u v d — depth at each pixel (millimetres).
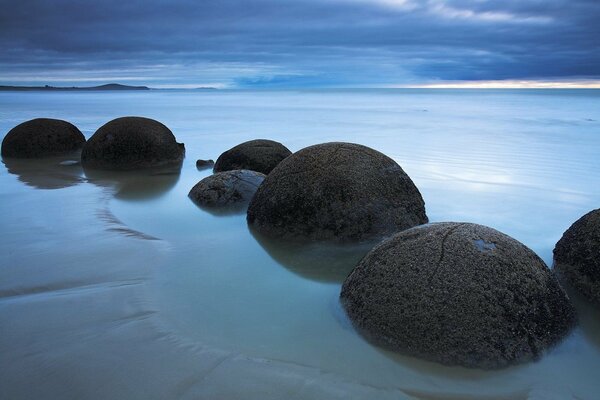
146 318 4684
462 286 4070
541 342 4023
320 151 7133
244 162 11062
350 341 4246
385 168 7117
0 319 4672
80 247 6637
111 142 13047
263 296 5219
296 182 6961
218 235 7230
